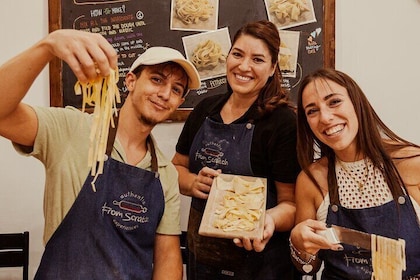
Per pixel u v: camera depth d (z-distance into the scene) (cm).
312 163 168
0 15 244
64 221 135
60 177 136
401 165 153
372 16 234
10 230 246
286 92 196
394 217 148
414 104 235
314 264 166
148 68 143
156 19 237
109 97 104
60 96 240
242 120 191
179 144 212
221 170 191
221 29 235
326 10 230
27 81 107
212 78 237
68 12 240
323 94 150
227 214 162
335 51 233
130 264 142
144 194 146
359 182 156
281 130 181
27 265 226
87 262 135
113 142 145
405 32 233
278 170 181
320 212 162
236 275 186
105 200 139
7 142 245
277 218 171
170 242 157
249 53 182
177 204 160
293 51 232
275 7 232
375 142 152
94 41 100
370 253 150
